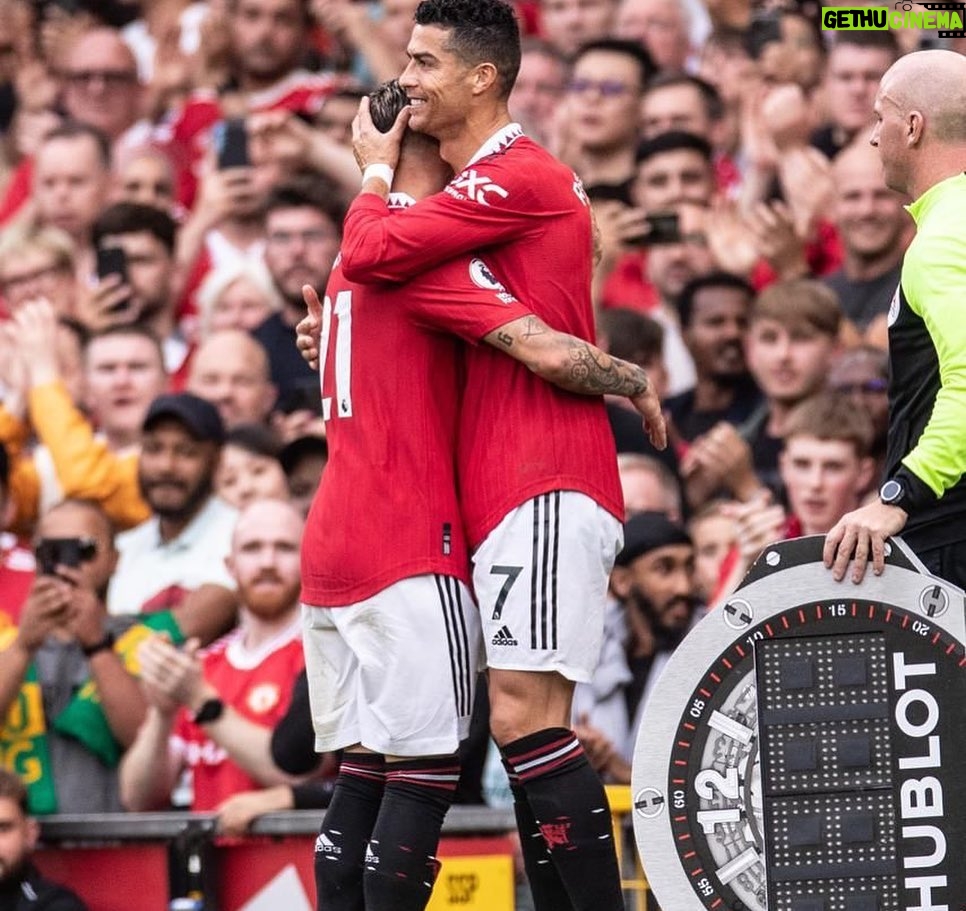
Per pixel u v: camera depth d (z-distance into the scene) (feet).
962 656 43.14
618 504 48.70
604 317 94.43
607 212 100.12
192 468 87.81
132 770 71.56
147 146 124.36
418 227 46.60
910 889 43.11
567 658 47.32
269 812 65.00
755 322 90.38
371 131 49.16
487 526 47.65
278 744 68.28
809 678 43.78
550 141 113.70
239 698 73.46
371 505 48.19
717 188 102.89
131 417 100.99
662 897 43.91
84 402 102.01
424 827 48.08
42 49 135.64
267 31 124.26
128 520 93.91
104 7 137.08
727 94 110.32
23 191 125.70
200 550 87.35
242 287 106.42
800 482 81.82
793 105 102.32
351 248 47.09
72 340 103.50
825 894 43.29
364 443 48.47
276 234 102.63
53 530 82.74
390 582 47.83
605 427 48.83
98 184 118.11
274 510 75.61
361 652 48.37
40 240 115.55
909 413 48.21
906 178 49.26
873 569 43.86
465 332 47.24
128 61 131.44
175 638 80.84
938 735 43.27
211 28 127.24
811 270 100.12
